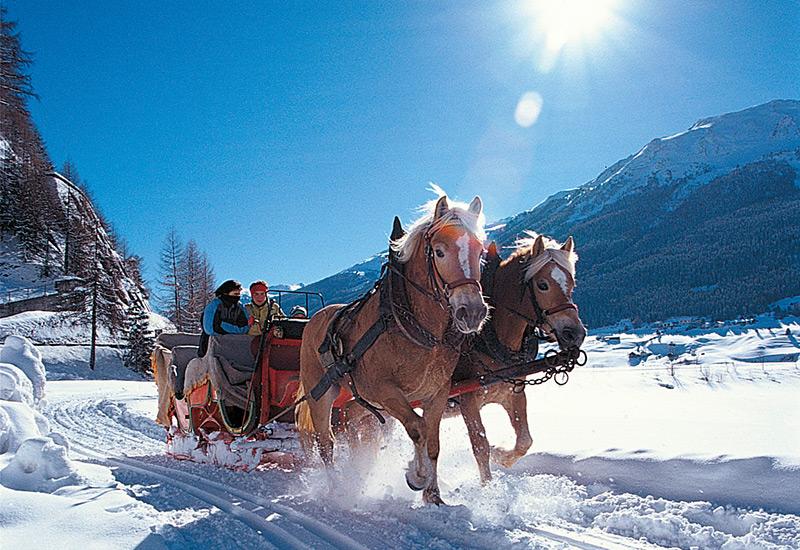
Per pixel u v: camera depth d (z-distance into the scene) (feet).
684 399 50.01
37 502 18.53
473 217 19.66
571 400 52.75
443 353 21.16
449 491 23.15
